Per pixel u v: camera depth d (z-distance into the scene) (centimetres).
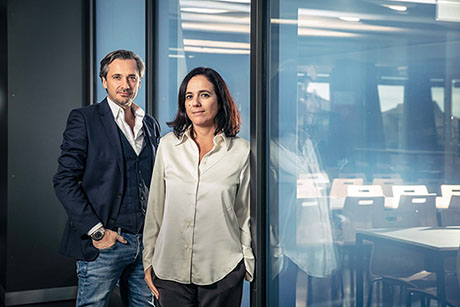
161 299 242
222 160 235
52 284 527
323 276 218
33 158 522
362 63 193
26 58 520
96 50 547
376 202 189
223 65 306
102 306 290
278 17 243
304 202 228
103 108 296
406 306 177
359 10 194
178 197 237
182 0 368
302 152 228
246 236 245
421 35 168
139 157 298
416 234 171
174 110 384
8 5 511
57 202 529
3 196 532
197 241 233
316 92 218
